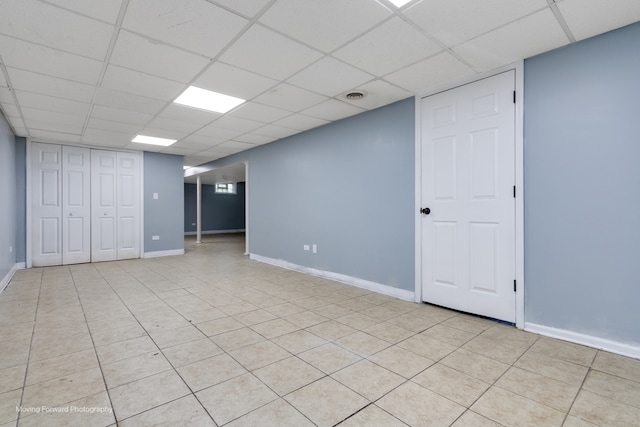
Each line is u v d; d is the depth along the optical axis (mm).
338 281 4422
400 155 3609
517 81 2680
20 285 4191
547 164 2531
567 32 2242
